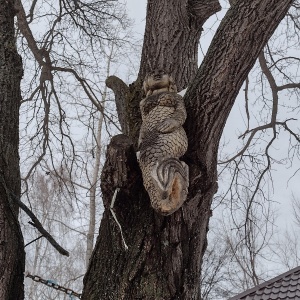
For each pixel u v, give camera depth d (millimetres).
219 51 2980
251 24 2961
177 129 2748
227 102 2953
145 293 2775
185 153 2908
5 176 3178
